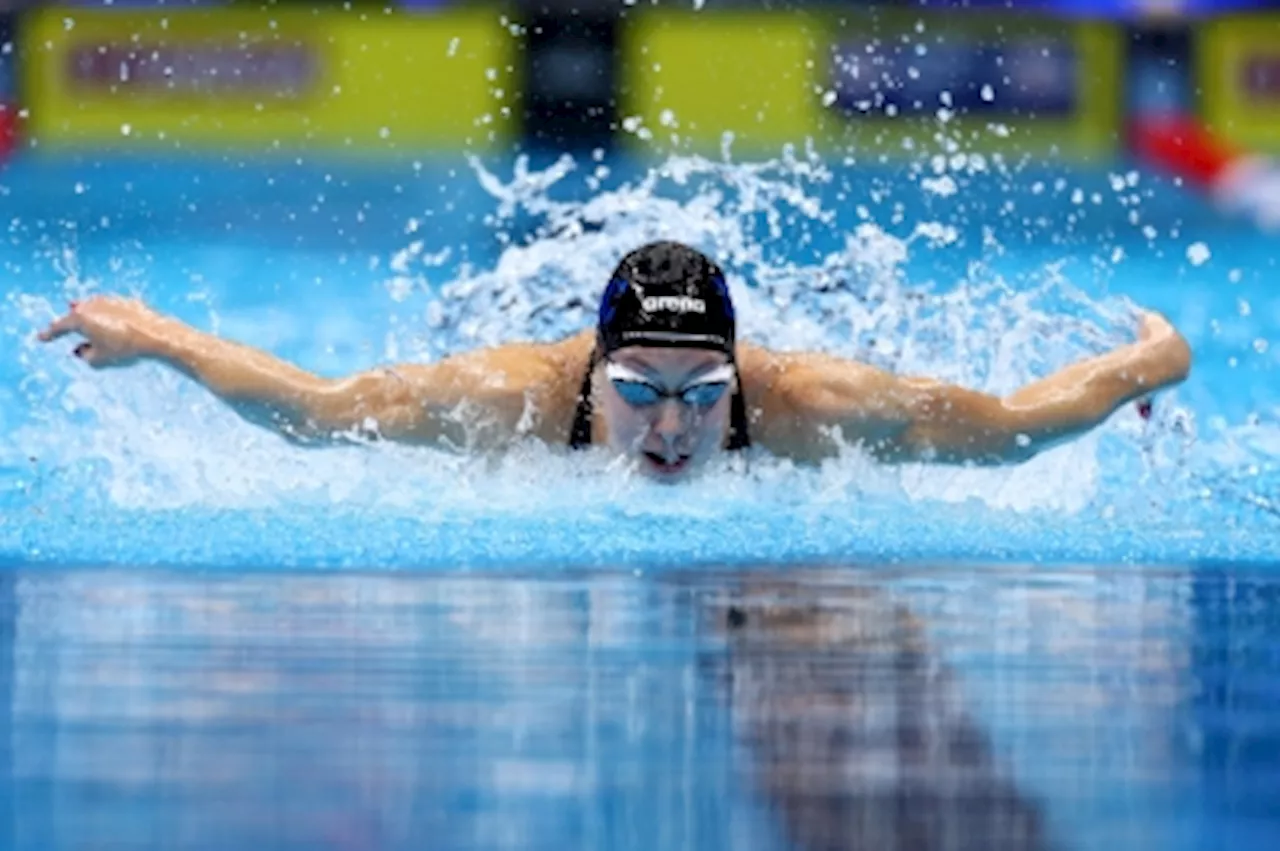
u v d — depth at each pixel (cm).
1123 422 1608
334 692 782
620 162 3894
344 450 1448
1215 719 745
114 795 620
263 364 1445
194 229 3444
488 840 570
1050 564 1191
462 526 1282
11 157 3812
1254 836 580
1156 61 3972
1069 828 588
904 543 1265
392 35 3903
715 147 3906
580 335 1504
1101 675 834
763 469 1425
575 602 1013
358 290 2938
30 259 3095
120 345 1458
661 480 1391
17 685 792
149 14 3838
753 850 561
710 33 3912
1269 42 4006
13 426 1739
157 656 856
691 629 934
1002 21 3894
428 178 3809
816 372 1434
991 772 658
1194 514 1423
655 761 670
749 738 705
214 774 648
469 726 723
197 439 1523
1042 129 3900
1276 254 3506
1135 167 3938
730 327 1362
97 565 1135
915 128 3875
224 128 3850
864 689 798
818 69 3894
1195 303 3045
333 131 3875
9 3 3819
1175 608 1025
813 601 1028
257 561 1151
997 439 1458
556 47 3934
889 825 589
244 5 3991
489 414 1423
